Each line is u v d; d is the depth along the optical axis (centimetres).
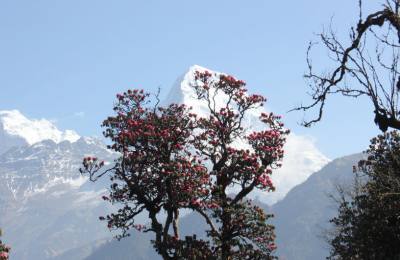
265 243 5172
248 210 5172
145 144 5291
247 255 5150
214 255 5091
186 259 4912
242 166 5291
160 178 5088
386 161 4984
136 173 5219
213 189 5225
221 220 5162
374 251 4688
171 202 5072
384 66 2231
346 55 2256
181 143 5425
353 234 4994
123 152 5259
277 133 5469
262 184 5247
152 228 5166
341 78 2270
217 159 5441
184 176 5072
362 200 4856
